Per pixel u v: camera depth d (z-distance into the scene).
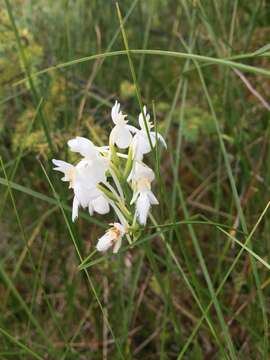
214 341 0.24
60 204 0.17
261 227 0.24
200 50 0.29
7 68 0.28
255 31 0.28
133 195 0.15
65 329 0.26
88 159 0.15
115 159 0.15
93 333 0.26
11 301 0.27
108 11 0.31
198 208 0.28
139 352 0.25
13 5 0.31
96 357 0.24
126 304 0.26
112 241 0.15
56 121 0.28
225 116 0.26
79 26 0.31
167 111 0.29
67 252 0.27
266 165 0.26
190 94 0.30
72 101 0.27
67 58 0.27
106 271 0.25
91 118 0.26
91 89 0.30
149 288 0.26
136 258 0.26
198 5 0.25
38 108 0.22
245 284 0.25
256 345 0.21
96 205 0.15
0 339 0.24
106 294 0.24
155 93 0.31
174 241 0.27
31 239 0.26
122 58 0.32
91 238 0.25
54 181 0.25
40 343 0.26
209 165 0.29
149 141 0.15
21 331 0.26
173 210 0.22
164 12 0.35
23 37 0.28
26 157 0.29
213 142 0.29
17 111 0.30
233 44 0.28
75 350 0.25
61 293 0.27
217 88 0.28
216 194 0.27
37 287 0.27
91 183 0.15
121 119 0.15
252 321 0.22
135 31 0.32
